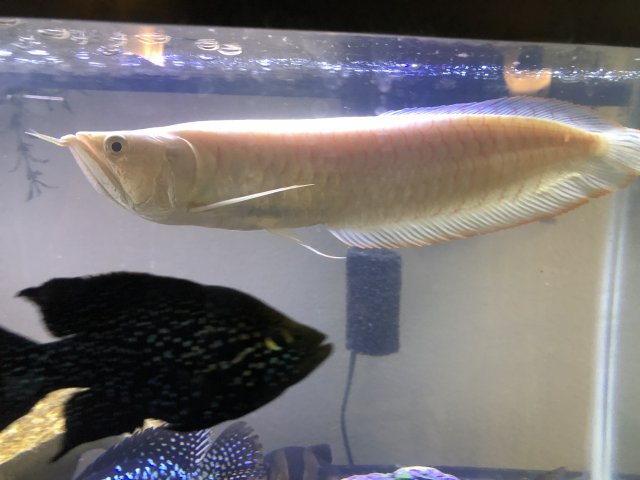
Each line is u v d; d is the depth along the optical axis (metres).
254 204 0.69
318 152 0.69
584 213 0.98
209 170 0.66
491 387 0.95
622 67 0.93
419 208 0.73
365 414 0.86
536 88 0.98
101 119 0.93
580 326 0.99
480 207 0.76
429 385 0.92
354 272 0.88
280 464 0.77
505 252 0.96
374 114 1.01
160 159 0.64
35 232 0.88
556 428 0.99
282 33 0.76
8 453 0.69
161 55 0.95
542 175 0.75
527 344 0.98
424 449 0.90
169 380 0.75
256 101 1.00
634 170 0.76
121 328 0.76
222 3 0.64
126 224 0.90
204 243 0.88
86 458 0.74
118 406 0.73
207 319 0.79
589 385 1.00
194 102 0.96
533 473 0.97
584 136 0.75
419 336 0.92
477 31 0.66
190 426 0.75
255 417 0.78
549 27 0.67
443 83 0.99
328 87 0.99
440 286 0.94
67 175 0.91
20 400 0.72
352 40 0.80
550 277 0.98
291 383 0.80
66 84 0.95
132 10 0.64
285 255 0.88
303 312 0.85
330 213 0.72
